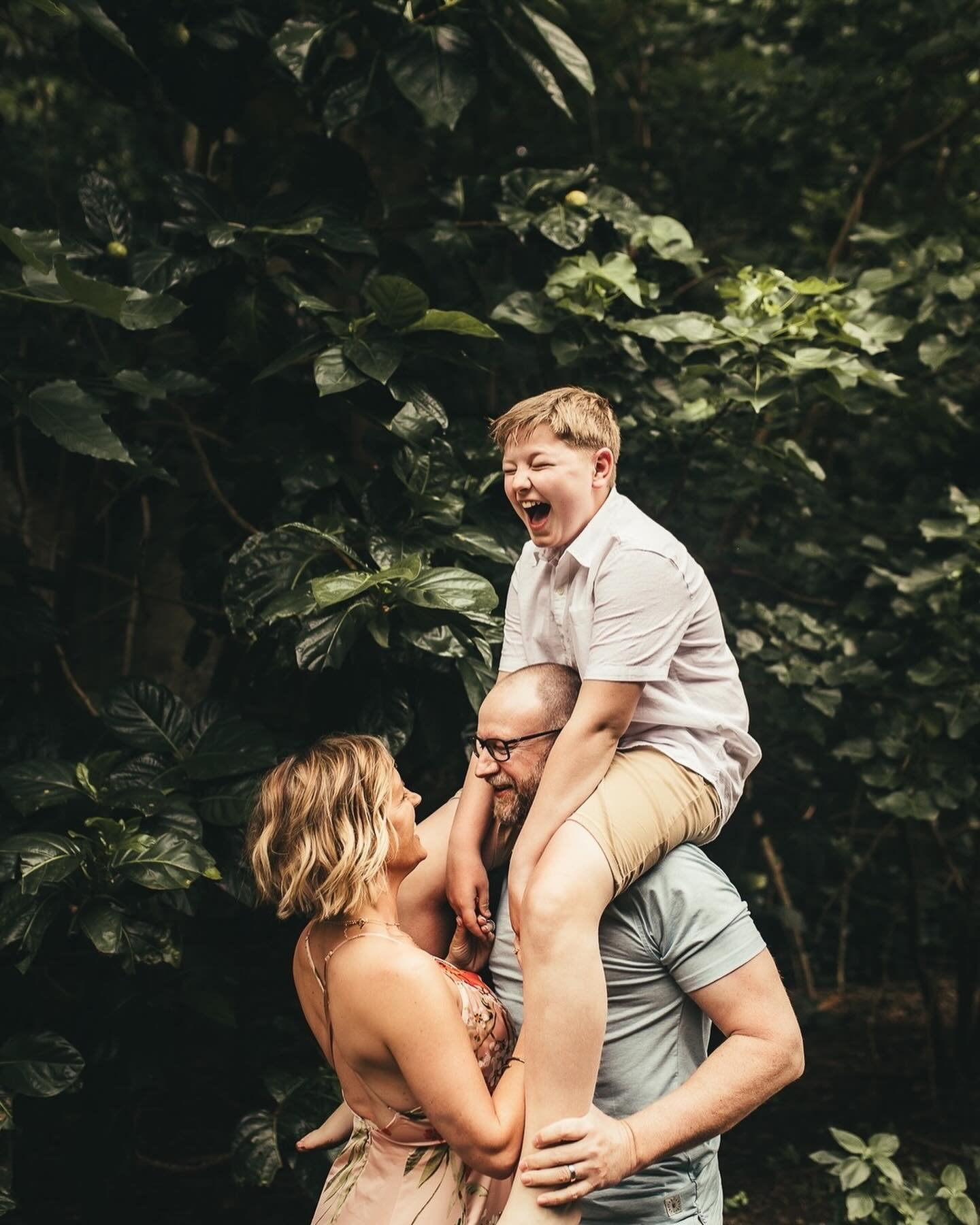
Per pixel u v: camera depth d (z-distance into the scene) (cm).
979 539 394
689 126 566
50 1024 316
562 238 354
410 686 307
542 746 230
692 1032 237
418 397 314
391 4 342
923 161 571
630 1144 209
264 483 355
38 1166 399
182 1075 454
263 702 367
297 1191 408
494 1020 226
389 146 443
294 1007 373
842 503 519
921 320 414
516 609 252
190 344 443
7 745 314
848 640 418
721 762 234
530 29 392
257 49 367
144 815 282
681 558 227
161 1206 391
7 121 750
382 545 291
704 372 354
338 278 379
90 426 292
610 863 214
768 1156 457
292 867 216
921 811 404
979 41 471
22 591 332
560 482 225
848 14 515
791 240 552
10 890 265
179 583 475
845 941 648
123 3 355
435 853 249
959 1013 507
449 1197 215
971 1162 442
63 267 274
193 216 338
